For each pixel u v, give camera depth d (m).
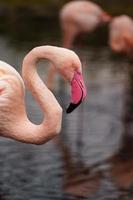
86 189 9.62
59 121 7.29
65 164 10.85
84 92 7.04
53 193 9.42
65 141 12.27
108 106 14.94
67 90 16.25
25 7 27.56
